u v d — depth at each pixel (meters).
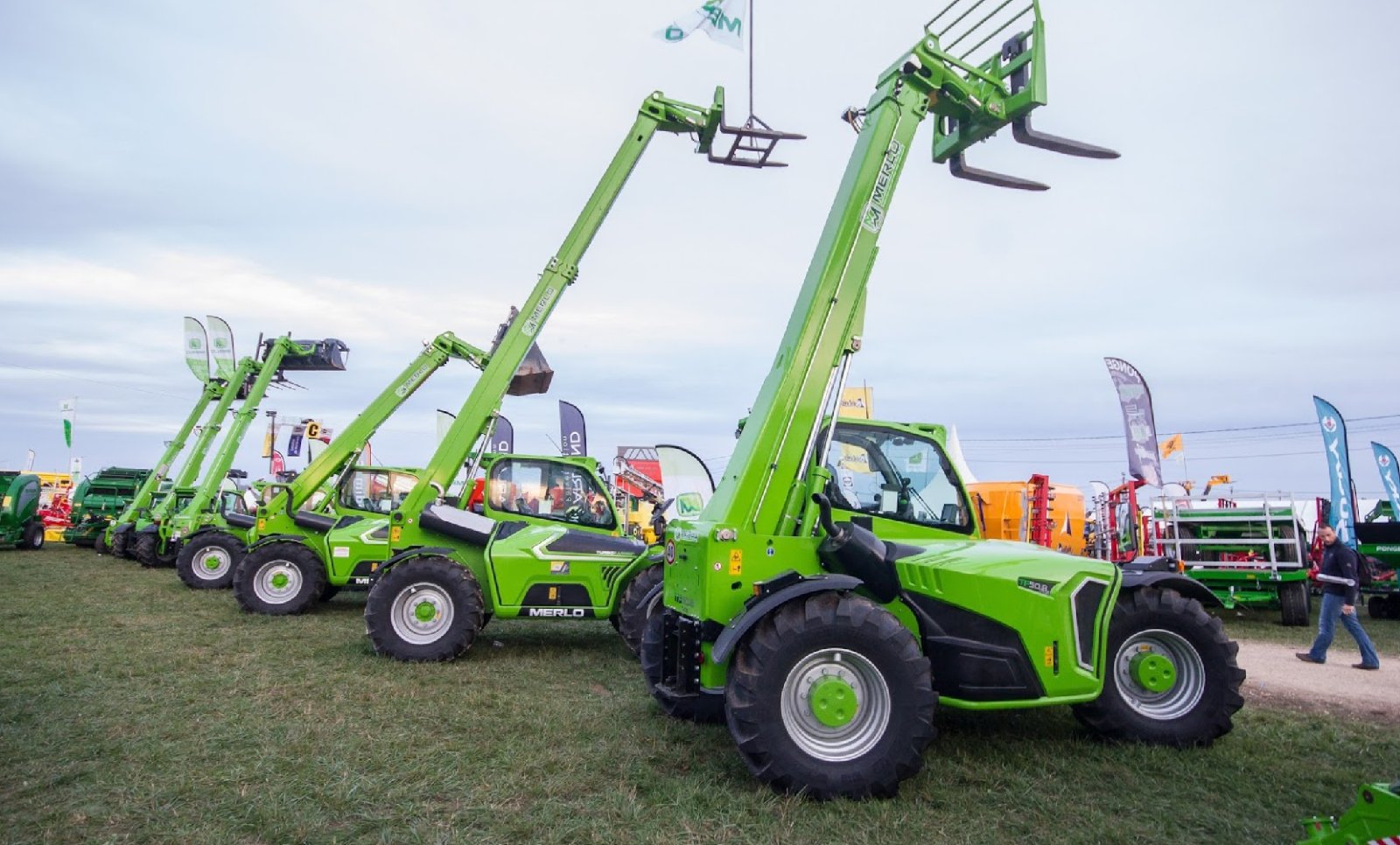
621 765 3.97
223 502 14.73
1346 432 12.30
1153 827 3.36
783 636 3.62
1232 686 4.48
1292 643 9.49
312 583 9.38
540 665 6.56
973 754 4.29
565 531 7.34
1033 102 4.32
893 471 5.08
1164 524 12.27
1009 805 3.58
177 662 6.18
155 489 17.17
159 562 15.04
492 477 8.45
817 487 4.23
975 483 13.47
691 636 4.13
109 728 4.41
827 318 4.30
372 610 6.54
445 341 10.47
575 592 7.00
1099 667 4.26
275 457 22.33
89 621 8.23
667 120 8.12
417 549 6.95
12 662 6.07
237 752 4.05
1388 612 12.89
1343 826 2.43
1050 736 4.62
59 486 26.91
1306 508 12.98
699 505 11.67
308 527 9.97
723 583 3.91
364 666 6.27
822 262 4.39
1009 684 4.11
